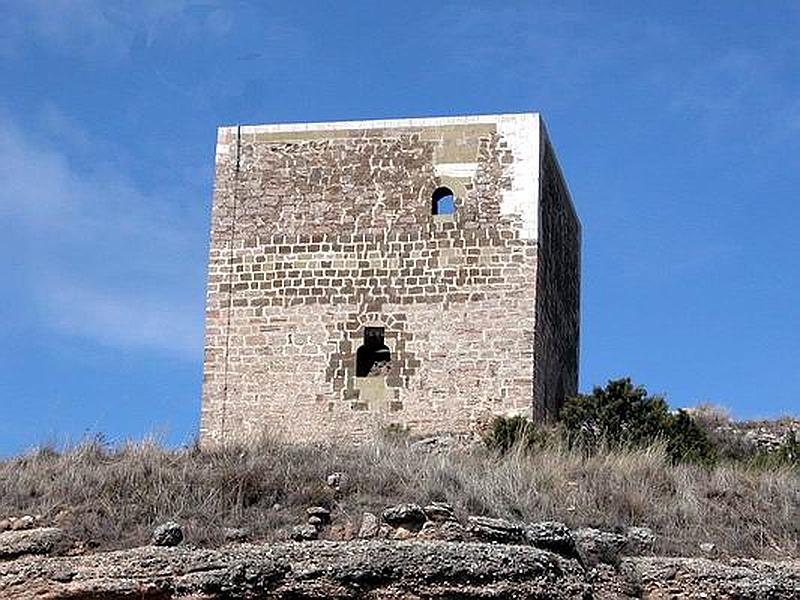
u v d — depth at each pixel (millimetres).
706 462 33062
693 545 23531
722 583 22281
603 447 31469
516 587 21016
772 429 38938
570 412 36469
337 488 22891
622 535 23203
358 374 38375
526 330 37844
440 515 21969
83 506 22969
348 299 38688
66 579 21188
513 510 23094
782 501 25219
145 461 24266
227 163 39938
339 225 39125
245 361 38750
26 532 22188
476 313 38125
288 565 20953
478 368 37812
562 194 42719
